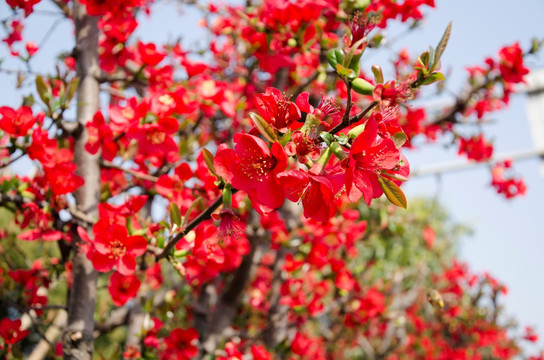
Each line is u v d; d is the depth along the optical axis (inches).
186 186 112.6
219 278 213.9
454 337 377.1
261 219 160.7
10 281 137.2
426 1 144.2
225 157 58.6
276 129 57.6
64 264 122.0
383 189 58.8
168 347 138.4
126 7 125.3
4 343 119.6
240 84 193.8
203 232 89.6
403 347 378.6
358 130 58.4
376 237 216.7
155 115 106.6
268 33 140.7
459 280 350.3
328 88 168.2
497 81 184.9
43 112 106.7
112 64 136.0
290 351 156.3
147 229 95.5
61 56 128.1
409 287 364.8
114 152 114.7
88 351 104.1
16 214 120.0
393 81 59.2
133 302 158.4
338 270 187.6
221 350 159.6
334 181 55.4
